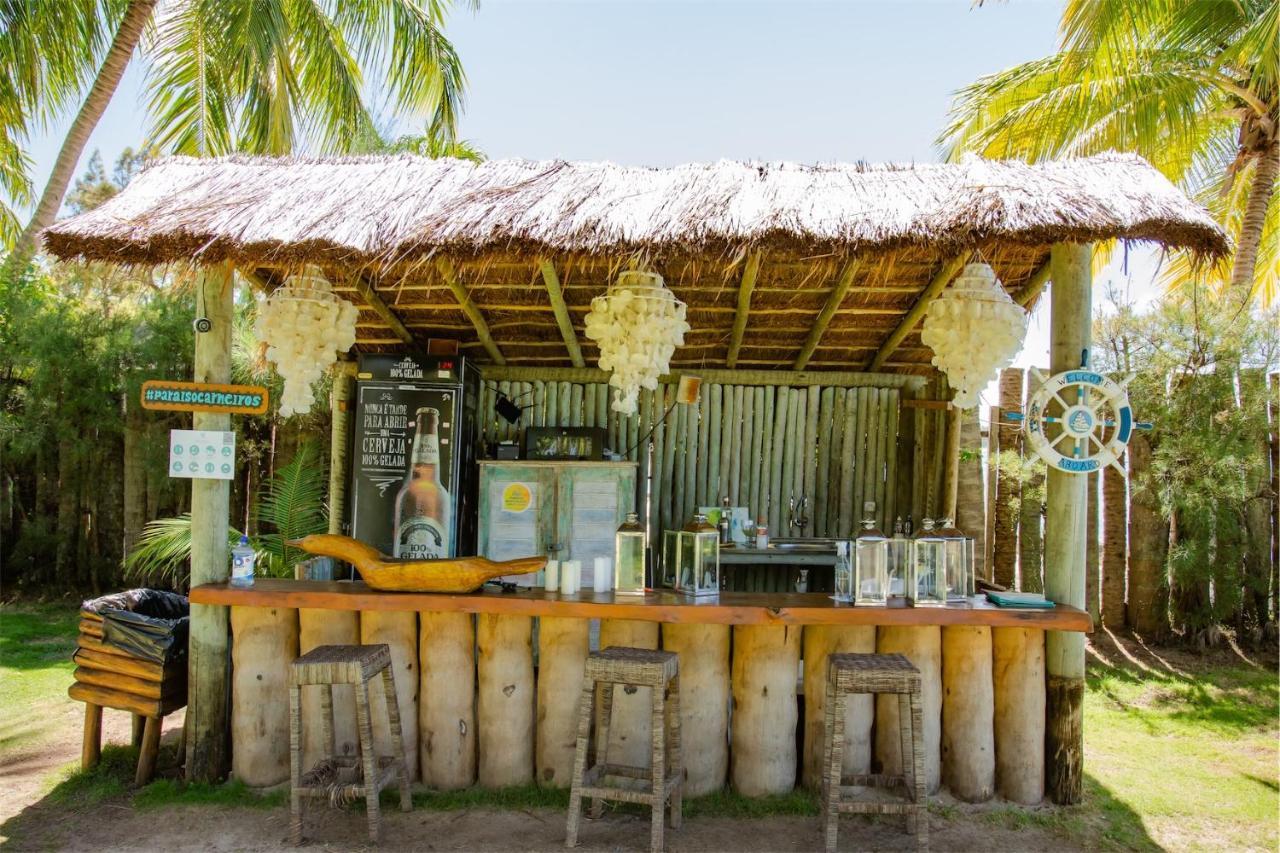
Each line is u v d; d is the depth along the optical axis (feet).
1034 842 11.32
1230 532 20.44
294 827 11.02
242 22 26.30
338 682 11.10
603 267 15.87
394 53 31.32
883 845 11.16
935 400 20.71
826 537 21.15
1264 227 30.12
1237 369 20.35
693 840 11.18
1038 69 27.61
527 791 12.48
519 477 18.58
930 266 15.72
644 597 12.68
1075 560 12.72
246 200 12.92
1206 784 13.55
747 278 15.65
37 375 24.64
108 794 12.48
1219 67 24.31
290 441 25.79
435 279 16.61
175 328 25.50
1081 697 12.53
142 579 26.40
